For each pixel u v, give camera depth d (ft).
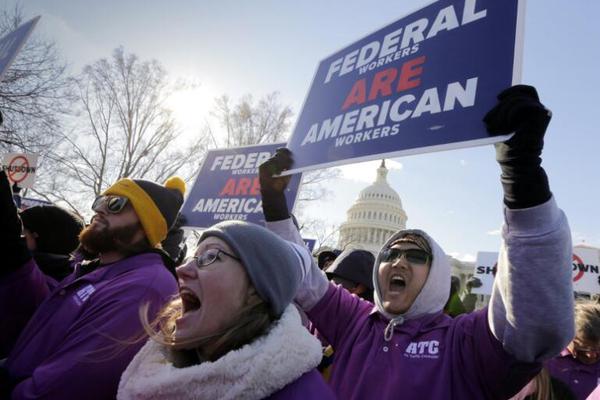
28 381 5.44
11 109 39.50
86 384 5.39
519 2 6.01
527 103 4.47
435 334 5.98
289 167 8.57
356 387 6.05
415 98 6.77
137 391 4.28
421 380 5.57
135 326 5.86
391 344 6.16
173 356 4.58
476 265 29.30
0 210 7.73
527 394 7.50
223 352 4.25
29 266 8.12
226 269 4.38
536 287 4.60
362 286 10.84
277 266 4.57
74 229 10.20
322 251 17.17
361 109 7.66
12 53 11.09
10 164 24.99
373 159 6.98
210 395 3.84
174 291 6.64
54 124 42.68
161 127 61.98
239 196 13.61
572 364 10.22
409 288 6.34
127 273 6.65
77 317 6.13
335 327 7.26
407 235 6.79
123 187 7.48
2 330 7.86
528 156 4.55
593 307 10.32
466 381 5.45
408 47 7.35
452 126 6.06
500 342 5.12
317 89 9.08
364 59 8.18
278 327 4.26
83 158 56.85
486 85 5.91
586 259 24.20
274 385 3.90
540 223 4.62
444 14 6.96
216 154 15.06
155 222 7.55
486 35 6.22
